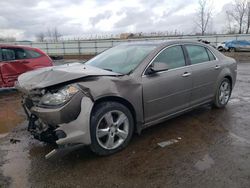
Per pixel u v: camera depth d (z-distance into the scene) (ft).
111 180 9.49
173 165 10.43
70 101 9.86
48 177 9.78
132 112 12.10
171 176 9.64
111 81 11.03
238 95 22.50
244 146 12.03
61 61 66.03
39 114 10.33
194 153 11.41
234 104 19.39
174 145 12.27
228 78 18.24
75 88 10.05
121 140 11.68
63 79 10.32
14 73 25.25
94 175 9.84
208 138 13.02
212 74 16.44
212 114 16.85
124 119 11.62
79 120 10.02
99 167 10.39
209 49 16.99
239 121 15.49
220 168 10.10
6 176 9.88
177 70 13.91
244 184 9.02
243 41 97.66
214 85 16.87
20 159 11.27
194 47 15.76
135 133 13.14
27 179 9.67
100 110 10.73
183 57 14.69
